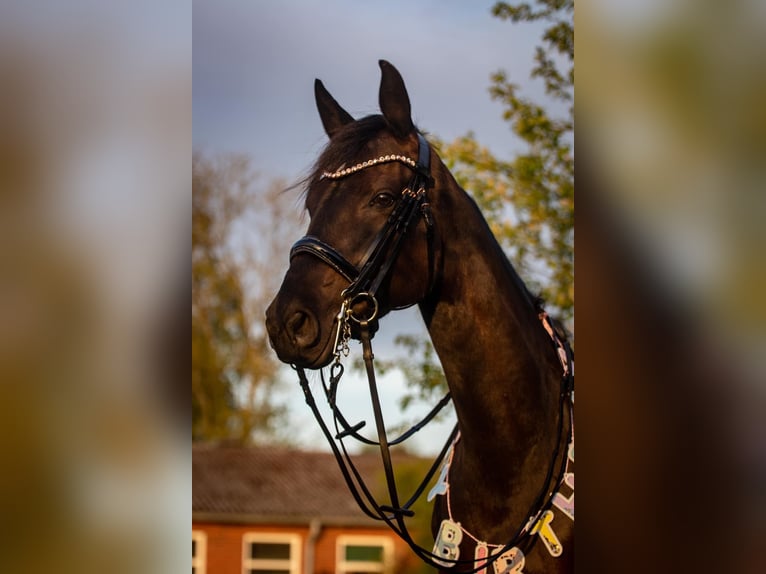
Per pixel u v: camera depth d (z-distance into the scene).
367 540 18.33
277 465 19.64
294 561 18.09
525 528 2.48
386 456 2.47
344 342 2.48
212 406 20.17
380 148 2.58
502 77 6.24
